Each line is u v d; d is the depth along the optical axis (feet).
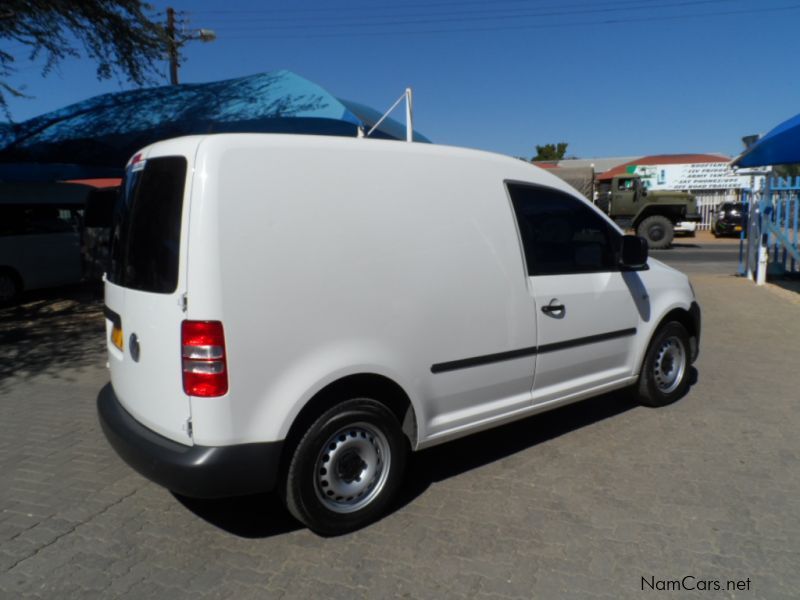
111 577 9.71
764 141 30.60
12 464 14.01
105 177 33.96
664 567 9.70
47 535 10.96
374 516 11.15
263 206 9.63
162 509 11.87
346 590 9.27
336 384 10.59
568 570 9.66
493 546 10.37
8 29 31.19
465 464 13.62
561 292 13.64
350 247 10.46
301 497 10.25
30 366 22.67
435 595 9.12
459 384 12.13
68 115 32.32
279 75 28.63
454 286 11.80
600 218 14.73
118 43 34.09
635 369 15.92
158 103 30.55
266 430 9.71
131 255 10.94
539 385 13.62
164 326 9.73
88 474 13.46
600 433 15.24
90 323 30.63
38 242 37.55
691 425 15.66
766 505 11.55
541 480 12.76
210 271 9.19
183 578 9.65
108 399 12.14
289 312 9.82
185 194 9.37
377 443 11.16
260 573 9.75
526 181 13.30
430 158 11.75
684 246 71.77
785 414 16.39
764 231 39.14
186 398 9.50
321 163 10.29
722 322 28.37
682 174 100.01
